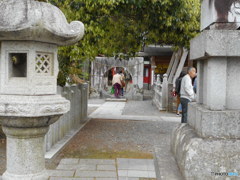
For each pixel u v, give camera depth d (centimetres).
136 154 565
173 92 1151
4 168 475
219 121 363
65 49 644
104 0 599
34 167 321
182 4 684
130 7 677
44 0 322
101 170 467
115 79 1812
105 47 822
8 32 274
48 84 317
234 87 386
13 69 321
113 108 1348
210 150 352
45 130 322
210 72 384
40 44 302
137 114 1149
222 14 385
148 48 1536
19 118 292
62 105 312
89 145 628
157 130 816
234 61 385
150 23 751
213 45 362
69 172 455
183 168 370
